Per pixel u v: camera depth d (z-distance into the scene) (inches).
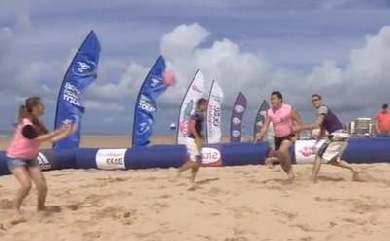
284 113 418.0
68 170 616.1
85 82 671.8
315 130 452.1
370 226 270.8
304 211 305.7
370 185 409.1
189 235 259.9
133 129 742.5
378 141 637.3
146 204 327.6
